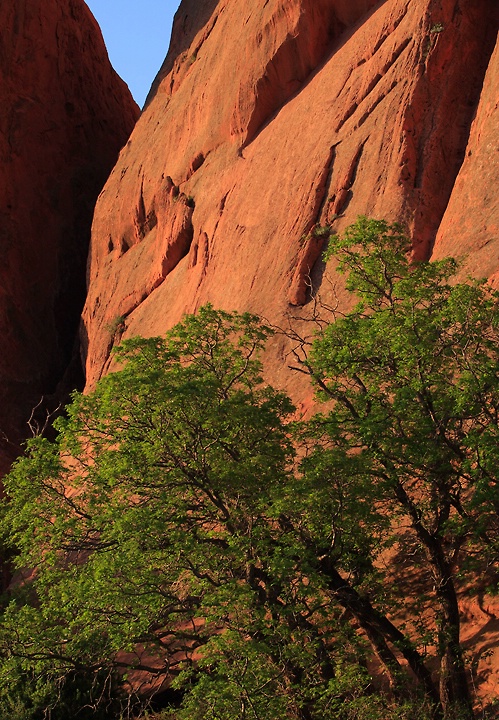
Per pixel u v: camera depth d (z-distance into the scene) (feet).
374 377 59.93
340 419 59.16
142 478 57.67
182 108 154.30
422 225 96.99
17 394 169.89
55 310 183.11
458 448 56.08
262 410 57.77
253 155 128.36
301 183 112.88
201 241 129.90
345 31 124.67
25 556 64.23
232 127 136.67
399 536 69.15
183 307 128.77
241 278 115.85
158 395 56.18
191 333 62.69
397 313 58.80
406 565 70.95
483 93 98.63
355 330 59.11
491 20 104.17
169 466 57.57
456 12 103.14
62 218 190.08
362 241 63.67
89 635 59.41
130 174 163.84
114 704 74.18
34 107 191.83
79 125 201.16
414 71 103.65
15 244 182.09
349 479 55.21
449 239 92.38
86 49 207.72
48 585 65.36
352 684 54.80
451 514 63.00
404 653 57.82
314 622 64.28
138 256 153.99
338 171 108.88
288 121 124.16
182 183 145.79
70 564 63.36
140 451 57.41
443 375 57.41
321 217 108.27
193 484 56.54
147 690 76.84
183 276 134.72
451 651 55.26
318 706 54.60
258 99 131.75
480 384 53.21
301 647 52.65
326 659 55.57
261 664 52.90
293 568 54.65
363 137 107.55
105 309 156.66
